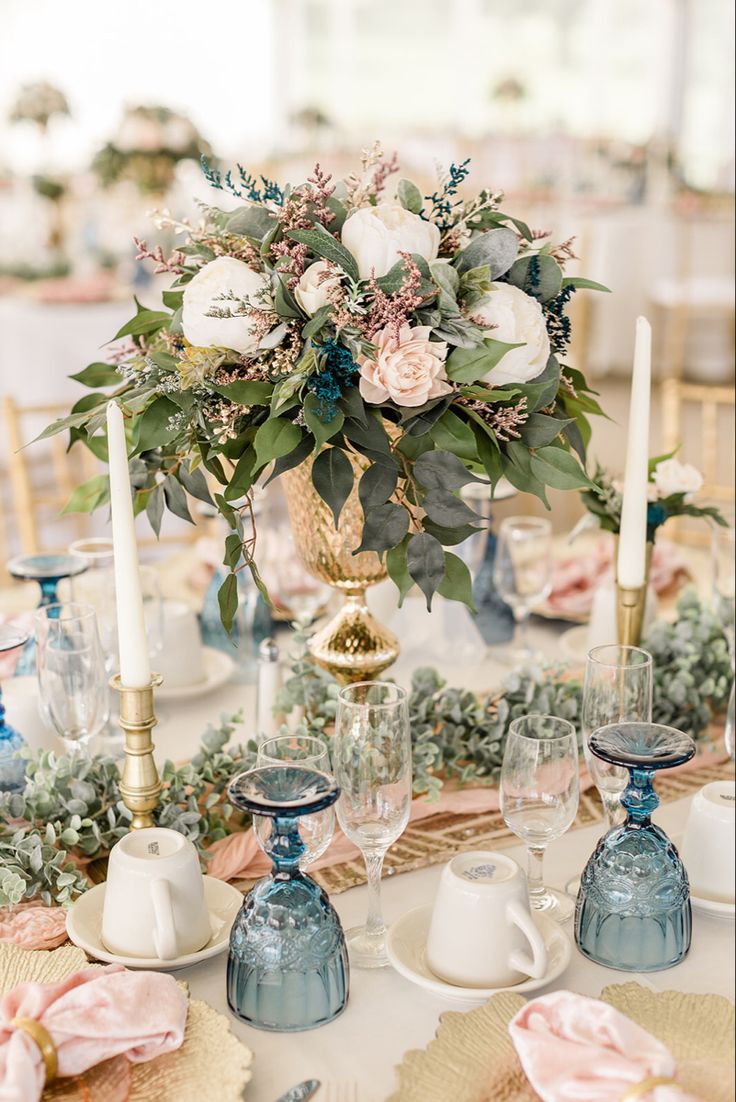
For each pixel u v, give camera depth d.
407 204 1.20
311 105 8.43
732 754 1.20
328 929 0.89
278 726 1.33
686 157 8.06
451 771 1.31
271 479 1.07
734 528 1.53
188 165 4.39
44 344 3.95
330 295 1.06
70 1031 0.79
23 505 2.39
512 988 0.89
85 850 1.11
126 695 1.05
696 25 7.98
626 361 6.30
